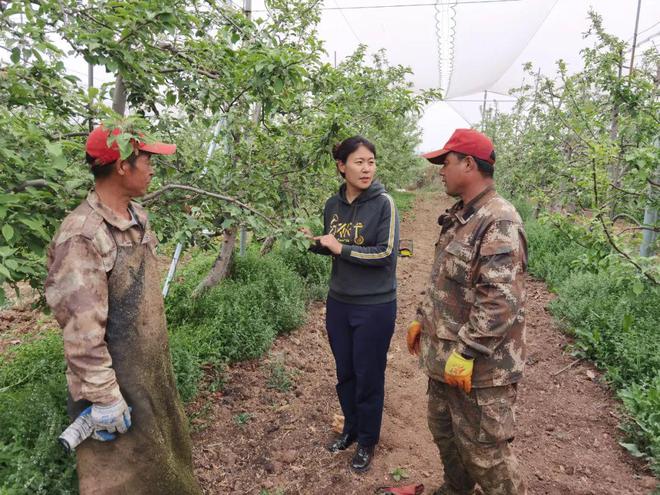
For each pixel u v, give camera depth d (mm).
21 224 1732
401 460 2783
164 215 2729
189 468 2002
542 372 3969
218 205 2797
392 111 5527
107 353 1511
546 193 7113
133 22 2215
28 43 1942
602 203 3740
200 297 4445
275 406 3275
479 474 1964
